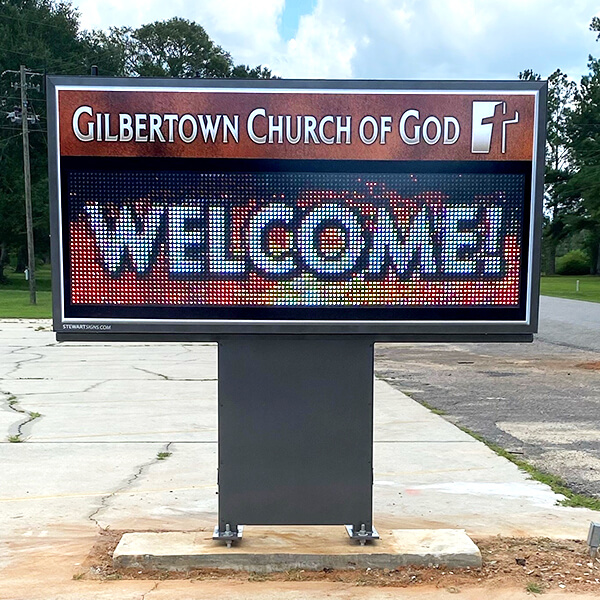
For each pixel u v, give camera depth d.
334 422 4.61
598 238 74.19
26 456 7.60
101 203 4.45
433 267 4.54
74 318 4.48
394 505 5.98
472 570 4.47
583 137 64.88
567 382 13.39
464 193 4.52
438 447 8.09
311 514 4.63
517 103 4.49
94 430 8.90
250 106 4.43
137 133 4.42
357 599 4.10
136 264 4.47
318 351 4.58
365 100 4.46
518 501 6.12
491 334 4.60
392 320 4.54
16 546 4.96
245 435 4.59
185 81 4.41
